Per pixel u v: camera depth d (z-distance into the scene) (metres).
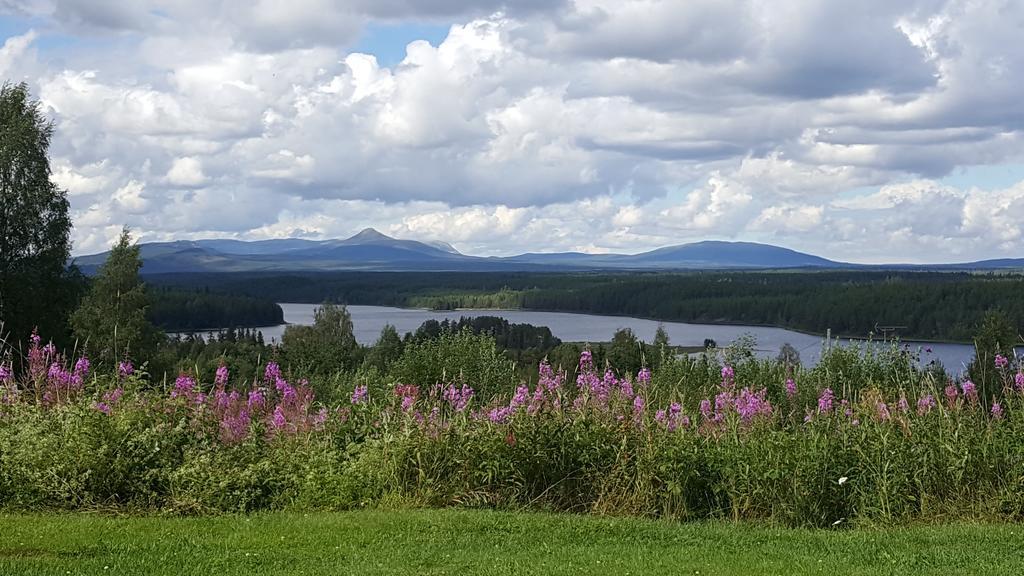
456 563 8.43
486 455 10.99
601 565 8.41
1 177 45.06
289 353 25.23
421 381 19.02
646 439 10.94
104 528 9.45
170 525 9.72
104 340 40.06
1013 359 13.06
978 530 9.74
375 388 14.12
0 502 10.30
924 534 9.66
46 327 42.78
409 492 10.93
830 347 16.77
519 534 9.52
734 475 10.62
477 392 17.95
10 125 45.59
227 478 10.70
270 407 13.00
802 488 10.42
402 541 9.21
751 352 17.39
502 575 8.05
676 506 10.62
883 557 8.80
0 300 41.66
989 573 8.27
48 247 45.69
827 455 10.54
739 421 11.52
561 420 11.32
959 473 10.52
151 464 10.77
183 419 11.27
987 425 11.18
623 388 12.22
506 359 19.53
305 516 10.26
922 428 11.02
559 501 10.93
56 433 10.80
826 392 12.25
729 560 8.70
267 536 9.28
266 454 11.51
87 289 46.16
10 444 10.72
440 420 11.51
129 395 11.59
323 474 11.02
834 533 9.84
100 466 10.44
